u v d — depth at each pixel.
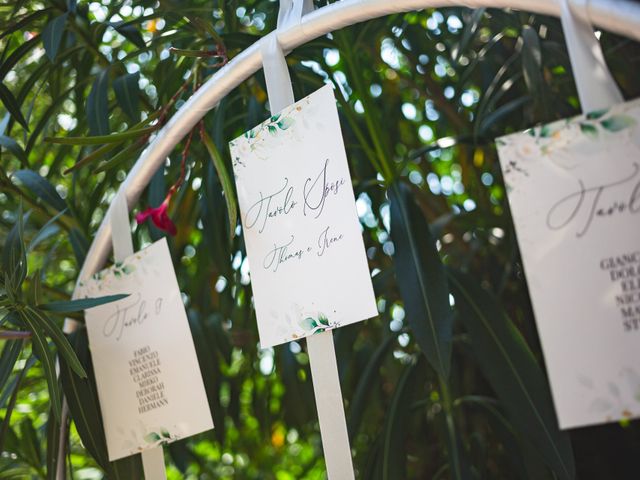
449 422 0.93
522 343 0.77
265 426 1.33
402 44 1.19
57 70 1.02
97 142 0.72
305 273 0.62
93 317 0.78
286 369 1.19
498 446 1.10
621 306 0.46
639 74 0.87
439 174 1.40
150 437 0.73
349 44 0.93
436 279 0.75
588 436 0.94
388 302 1.22
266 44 0.65
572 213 0.48
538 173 0.50
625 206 0.47
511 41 1.11
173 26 0.94
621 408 0.46
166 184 1.10
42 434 1.19
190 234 1.26
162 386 0.72
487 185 1.25
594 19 0.48
